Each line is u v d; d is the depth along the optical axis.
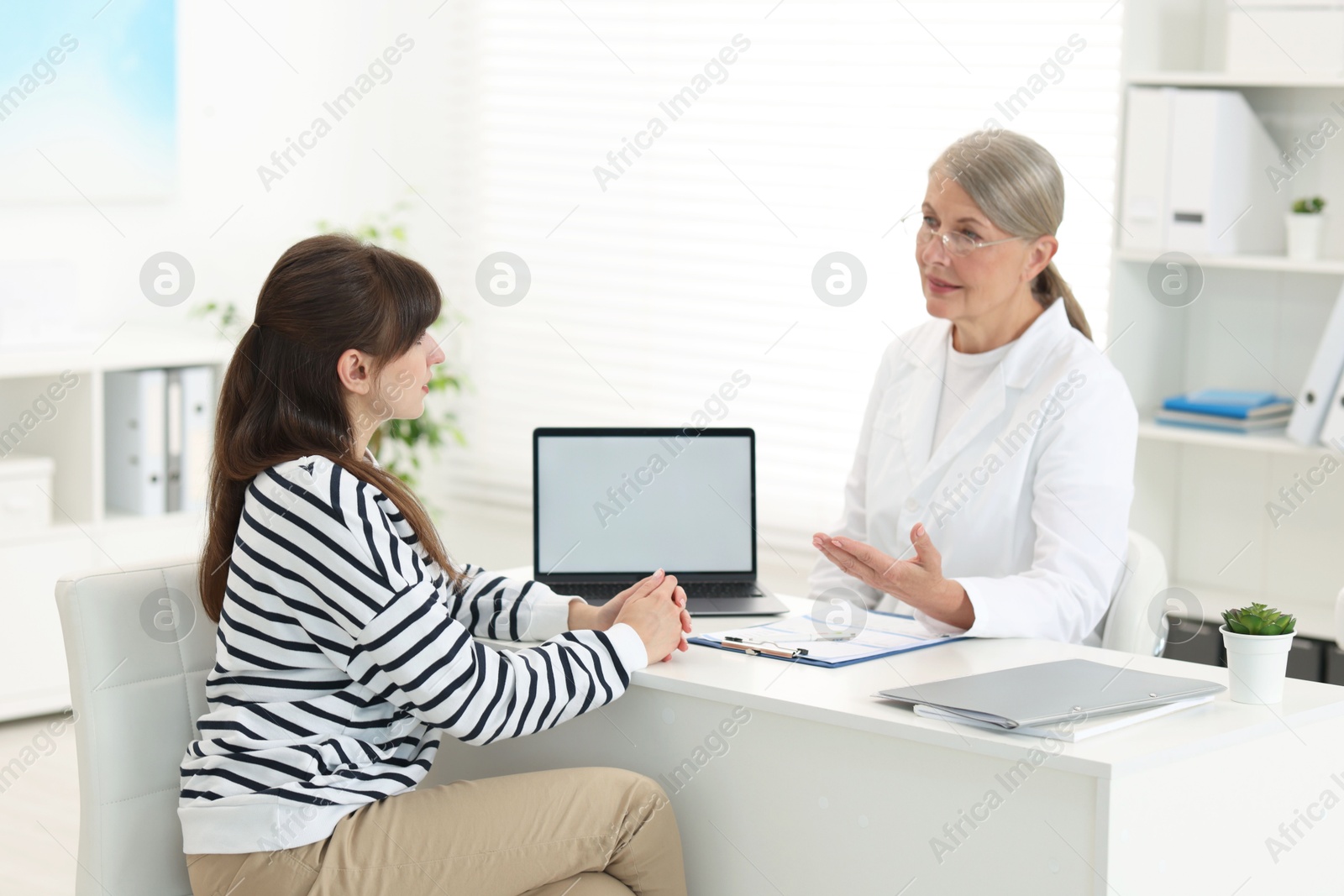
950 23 3.44
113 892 1.70
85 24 3.85
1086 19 3.25
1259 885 1.57
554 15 4.20
